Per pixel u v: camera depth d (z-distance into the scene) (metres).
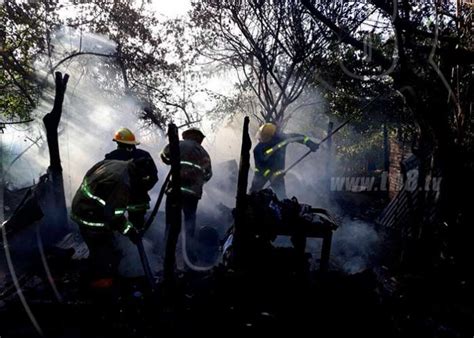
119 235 4.86
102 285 3.75
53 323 3.45
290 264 3.87
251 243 3.89
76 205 3.93
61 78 5.29
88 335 3.32
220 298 3.63
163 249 4.82
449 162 4.82
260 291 3.67
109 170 3.87
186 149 5.05
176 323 3.40
